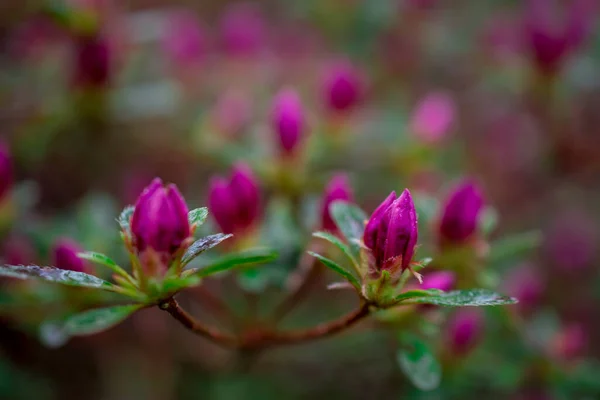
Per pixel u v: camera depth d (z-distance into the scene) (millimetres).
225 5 765
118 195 498
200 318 468
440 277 291
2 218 367
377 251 257
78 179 505
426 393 373
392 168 457
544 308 536
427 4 640
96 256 249
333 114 426
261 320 343
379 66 637
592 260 581
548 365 394
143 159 500
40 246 365
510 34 565
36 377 451
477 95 648
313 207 351
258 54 548
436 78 655
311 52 611
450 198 322
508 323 374
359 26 644
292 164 379
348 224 276
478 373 384
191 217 259
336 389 477
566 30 505
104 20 421
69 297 329
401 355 302
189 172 510
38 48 513
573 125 546
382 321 305
